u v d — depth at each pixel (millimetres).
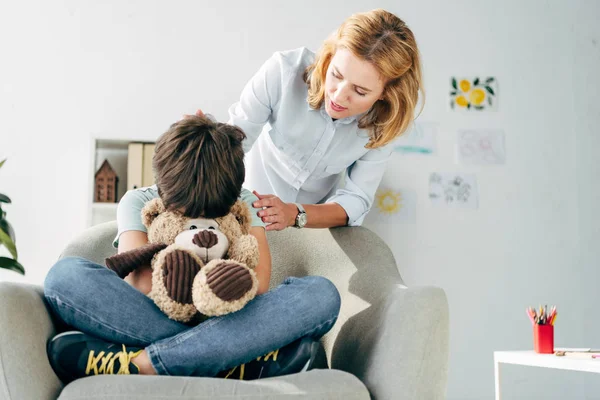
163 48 2678
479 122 2824
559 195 2822
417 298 1232
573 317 2750
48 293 1145
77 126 2582
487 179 2785
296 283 1227
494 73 2867
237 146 1294
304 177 1879
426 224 2713
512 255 2752
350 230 1667
